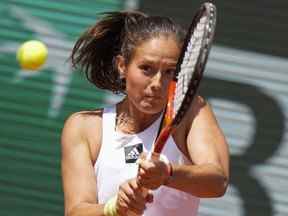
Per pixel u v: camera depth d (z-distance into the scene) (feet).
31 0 64.39
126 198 27.43
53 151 64.28
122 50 31.73
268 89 63.21
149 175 26.76
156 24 30.22
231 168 63.16
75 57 38.78
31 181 64.28
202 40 26.58
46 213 64.39
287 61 63.31
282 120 63.16
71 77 64.13
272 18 63.36
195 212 32.12
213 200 62.95
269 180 63.10
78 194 31.32
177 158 31.40
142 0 63.72
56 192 64.28
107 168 31.86
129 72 30.35
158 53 29.58
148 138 31.78
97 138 32.35
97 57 34.45
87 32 34.24
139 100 30.12
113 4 64.13
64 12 64.28
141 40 30.04
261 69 63.26
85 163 31.86
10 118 64.49
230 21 63.36
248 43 63.36
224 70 63.16
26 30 64.39
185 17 63.36
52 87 64.13
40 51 39.09
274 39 63.36
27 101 64.28
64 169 32.24
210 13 26.89
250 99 63.16
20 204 64.39
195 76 26.55
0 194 64.49
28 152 64.28
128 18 32.86
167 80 29.81
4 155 64.49
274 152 63.16
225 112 63.16
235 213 63.10
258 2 63.41
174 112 28.50
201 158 30.27
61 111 64.23
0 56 64.49
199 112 31.58
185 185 27.58
